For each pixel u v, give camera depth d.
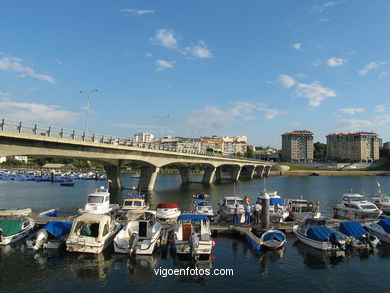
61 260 19.30
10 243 22.02
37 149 34.94
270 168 165.50
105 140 46.81
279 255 20.78
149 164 62.41
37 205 43.84
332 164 194.25
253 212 28.75
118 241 20.66
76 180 94.50
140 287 15.98
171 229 24.17
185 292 15.50
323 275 17.72
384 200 40.06
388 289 16.16
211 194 61.56
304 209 31.38
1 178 92.31
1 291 15.32
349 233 22.09
